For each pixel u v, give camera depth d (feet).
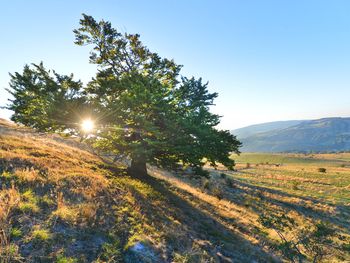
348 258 49.29
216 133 53.98
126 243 25.98
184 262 26.58
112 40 59.82
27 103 48.91
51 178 34.17
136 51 61.52
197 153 51.29
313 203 117.29
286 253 39.22
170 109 51.85
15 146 46.68
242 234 46.91
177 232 33.50
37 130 52.49
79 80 49.49
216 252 33.09
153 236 29.66
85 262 21.11
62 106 43.91
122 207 33.65
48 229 22.75
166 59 63.77
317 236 39.09
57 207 27.25
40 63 46.55
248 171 263.29
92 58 61.62
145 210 36.70
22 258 18.52
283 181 189.98
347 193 152.25
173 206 45.29
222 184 120.37
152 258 25.48
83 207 28.60
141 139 55.88
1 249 18.72
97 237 25.13
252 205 91.50
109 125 49.62
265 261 37.17
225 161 55.21
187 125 49.60
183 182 96.58
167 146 51.62
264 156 567.18
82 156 63.16
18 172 32.40
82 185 35.91
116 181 45.34
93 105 47.26
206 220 45.83
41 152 47.96
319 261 43.34
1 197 24.85
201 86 71.20
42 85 46.39
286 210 95.81
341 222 95.20
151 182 58.70
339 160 501.97
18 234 20.90
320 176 231.50
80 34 59.00
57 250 21.03
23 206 24.56
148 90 47.34
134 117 47.73
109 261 22.00
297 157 546.26
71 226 24.90
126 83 52.60
